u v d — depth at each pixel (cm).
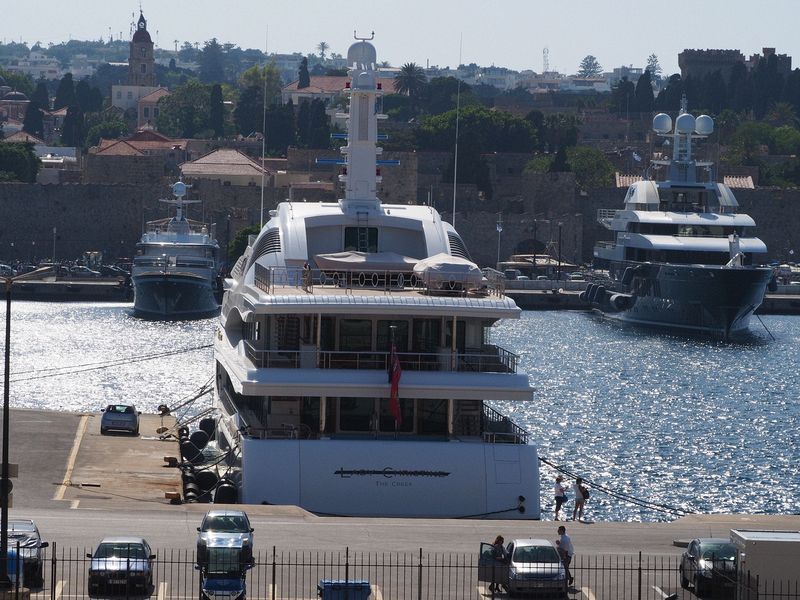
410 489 11462
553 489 15762
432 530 10775
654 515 14775
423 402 12094
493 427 12306
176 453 14425
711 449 18688
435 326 12206
